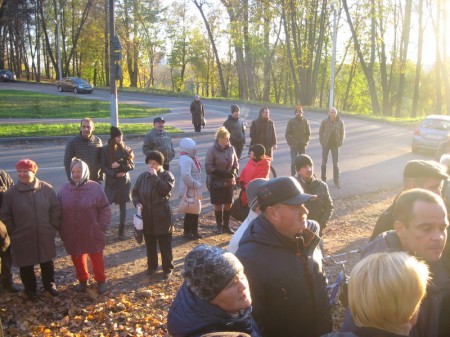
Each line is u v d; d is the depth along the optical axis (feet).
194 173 26.07
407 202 9.17
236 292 7.32
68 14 218.59
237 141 40.29
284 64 185.88
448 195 12.60
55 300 19.16
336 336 6.75
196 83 247.91
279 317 9.37
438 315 9.35
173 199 34.86
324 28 149.48
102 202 19.95
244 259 9.41
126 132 67.00
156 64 236.84
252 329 8.14
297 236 9.80
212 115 100.73
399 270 6.32
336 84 213.25
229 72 219.00
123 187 26.53
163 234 21.16
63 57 229.66
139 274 21.97
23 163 18.75
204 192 37.14
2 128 64.80
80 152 25.80
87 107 104.88
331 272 20.30
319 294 9.80
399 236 9.41
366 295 6.37
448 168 16.34
